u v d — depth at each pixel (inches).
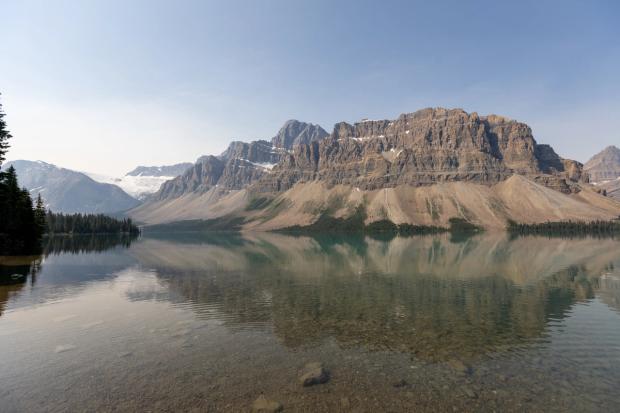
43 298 1982.0
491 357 1104.8
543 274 2898.6
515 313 1654.8
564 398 845.2
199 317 1581.0
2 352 1146.0
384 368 1016.9
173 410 788.6
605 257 4170.8
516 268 3304.6
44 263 3693.4
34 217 5014.8
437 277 2780.5
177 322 1496.1
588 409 797.2
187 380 938.7
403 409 790.5
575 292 2150.6
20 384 919.7
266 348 1182.3
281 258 4566.9
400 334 1333.7
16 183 4586.6
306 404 812.0
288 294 2113.7
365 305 1815.9
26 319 1544.0
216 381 932.6
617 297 1998.0
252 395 856.3
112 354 1127.0
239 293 2143.2
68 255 4658.0
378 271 3181.6
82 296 2039.9
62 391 881.5
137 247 6776.6
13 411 791.7
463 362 1063.6
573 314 1632.6
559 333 1348.4
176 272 3127.5
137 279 2694.4
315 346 1202.6
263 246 7529.5
